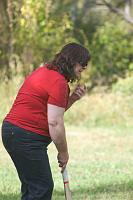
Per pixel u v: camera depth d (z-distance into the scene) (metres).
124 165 20.58
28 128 10.62
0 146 23.34
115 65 39.53
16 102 10.83
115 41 40.22
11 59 32.50
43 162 10.71
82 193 15.55
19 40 32.84
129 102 31.94
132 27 45.25
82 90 11.38
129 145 25.19
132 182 17.16
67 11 39.41
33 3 33.09
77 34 39.75
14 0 32.75
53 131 10.47
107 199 14.75
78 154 22.77
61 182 17.00
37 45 33.28
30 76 10.91
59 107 10.46
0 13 32.78
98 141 25.95
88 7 46.16
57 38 34.59
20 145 10.64
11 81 31.05
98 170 19.53
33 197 10.74
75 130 28.70
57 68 10.73
